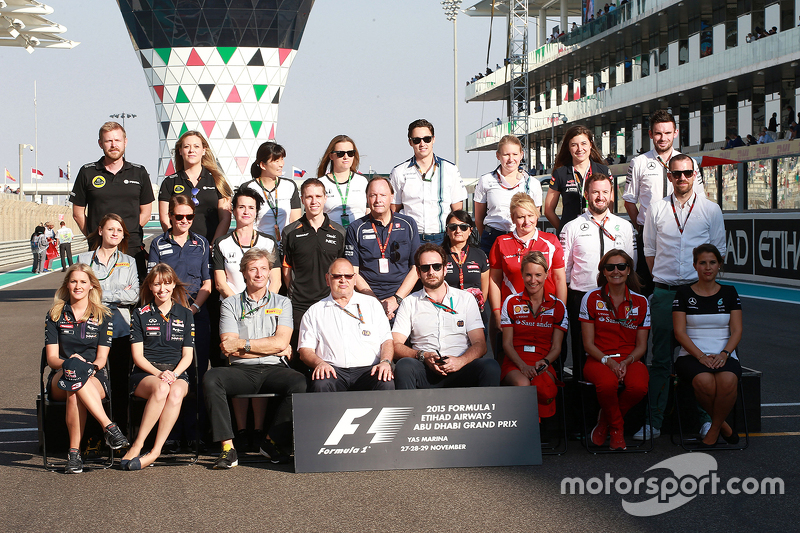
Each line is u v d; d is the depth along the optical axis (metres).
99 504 4.91
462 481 5.33
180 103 95.50
